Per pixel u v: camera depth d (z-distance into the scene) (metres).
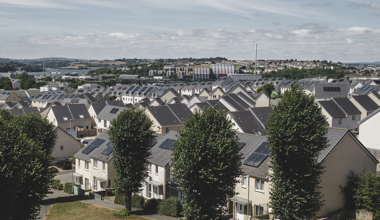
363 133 53.97
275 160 31.36
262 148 39.81
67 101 136.38
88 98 144.75
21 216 33.34
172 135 51.34
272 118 32.12
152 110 79.69
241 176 38.69
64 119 96.12
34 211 35.69
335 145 35.16
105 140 57.06
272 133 31.12
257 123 63.62
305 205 30.38
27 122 57.72
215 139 32.34
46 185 37.81
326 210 35.06
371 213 33.25
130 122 42.16
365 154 38.19
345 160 36.41
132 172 42.22
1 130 29.23
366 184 34.03
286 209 30.30
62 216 40.75
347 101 78.00
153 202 43.25
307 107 31.20
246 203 37.03
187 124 34.81
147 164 46.00
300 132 30.22
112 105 100.25
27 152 30.33
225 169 32.19
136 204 44.81
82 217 40.31
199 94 142.88
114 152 42.53
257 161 37.94
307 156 30.48
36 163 35.25
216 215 32.81
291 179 30.66
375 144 52.62
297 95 32.25
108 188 50.88
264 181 36.19
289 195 30.27
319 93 96.50
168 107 82.44
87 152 56.34
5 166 26.56
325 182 34.91
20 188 31.22
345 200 36.34
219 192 32.53
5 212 27.03
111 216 40.69
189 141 32.28
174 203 40.34
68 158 72.56
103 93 171.38
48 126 59.97
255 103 102.06
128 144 41.69
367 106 79.31
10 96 164.75
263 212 36.19
